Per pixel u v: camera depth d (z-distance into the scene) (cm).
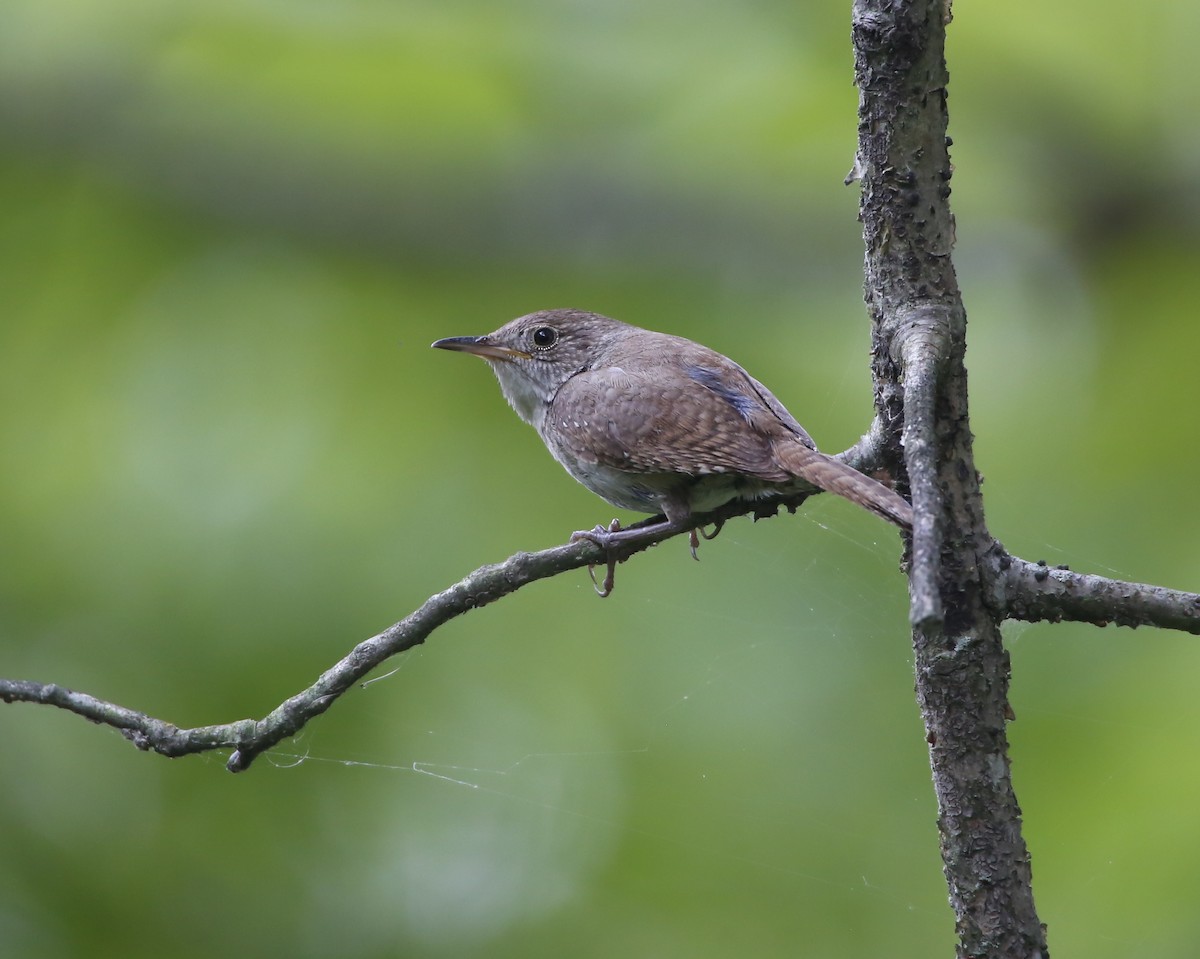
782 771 1129
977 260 1225
